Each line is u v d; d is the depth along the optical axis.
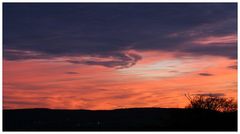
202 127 36.94
